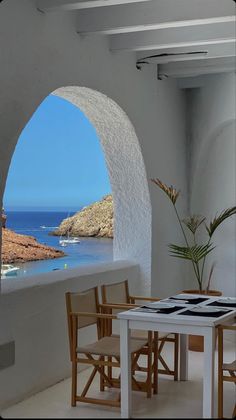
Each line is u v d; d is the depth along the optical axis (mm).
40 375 4988
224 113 7230
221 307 4672
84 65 5367
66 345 5355
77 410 4516
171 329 4219
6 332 4562
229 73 7152
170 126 7195
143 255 6723
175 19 4910
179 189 7457
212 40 5504
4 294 4535
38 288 4938
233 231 7375
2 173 4414
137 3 5031
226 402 4770
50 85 4891
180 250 6758
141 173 6586
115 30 5113
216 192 7520
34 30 4684
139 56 6359
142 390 5012
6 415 4352
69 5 4590
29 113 4660
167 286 7133
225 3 4758
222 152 7473
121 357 4344
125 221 6812
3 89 4367
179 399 4812
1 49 4332
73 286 5445
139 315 4293
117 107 6020
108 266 6246
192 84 7332
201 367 5844
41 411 4477
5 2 4352
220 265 7484
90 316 4602
